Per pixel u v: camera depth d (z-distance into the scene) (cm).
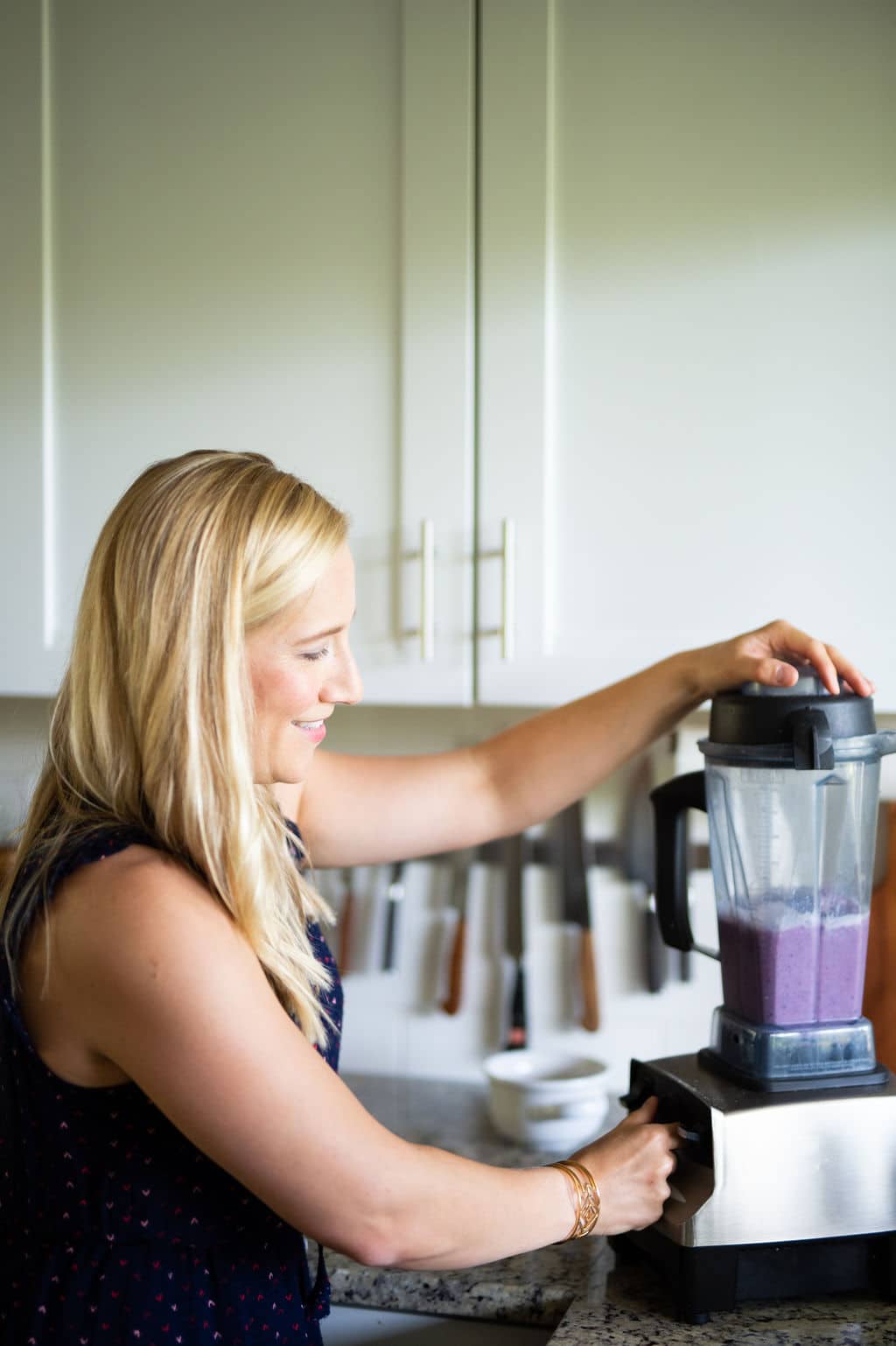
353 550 146
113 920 90
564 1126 155
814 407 134
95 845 94
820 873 113
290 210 147
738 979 117
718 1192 108
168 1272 99
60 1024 94
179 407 152
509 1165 151
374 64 143
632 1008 178
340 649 106
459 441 142
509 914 180
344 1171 91
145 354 153
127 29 151
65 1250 99
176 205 151
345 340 146
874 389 132
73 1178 98
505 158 139
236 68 148
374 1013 189
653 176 136
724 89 134
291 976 100
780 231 134
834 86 132
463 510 142
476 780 137
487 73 139
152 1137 98
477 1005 185
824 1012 114
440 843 137
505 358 140
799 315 133
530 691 141
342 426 146
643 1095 123
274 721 102
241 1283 101
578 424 139
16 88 154
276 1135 89
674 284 136
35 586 158
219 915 94
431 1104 175
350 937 189
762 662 119
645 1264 126
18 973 96
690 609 137
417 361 143
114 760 98
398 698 145
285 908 105
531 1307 121
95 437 155
